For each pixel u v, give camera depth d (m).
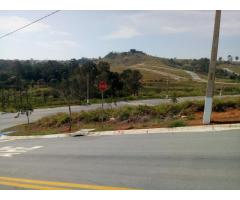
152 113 19.12
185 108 18.48
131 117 18.66
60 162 9.36
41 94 65.81
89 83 60.03
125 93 67.38
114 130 15.02
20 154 11.65
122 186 6.40
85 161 9.09
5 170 8.98
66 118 22.56
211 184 6.02
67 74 87.00
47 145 13.33
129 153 9.41
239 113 14.57
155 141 10.81
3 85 80.81
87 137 14.44
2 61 134.75
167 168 7.36
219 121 12.96
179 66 193.00
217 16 12.43
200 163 7.45
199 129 12.11
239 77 124.56
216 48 12.56
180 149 9.09
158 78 125.44
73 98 54.09
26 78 100.31
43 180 7.42
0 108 50.03
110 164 8.36
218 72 143.50
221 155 7.94
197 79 124.19
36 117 34.78
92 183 6.80
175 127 13.02
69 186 6.71
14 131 23.67
